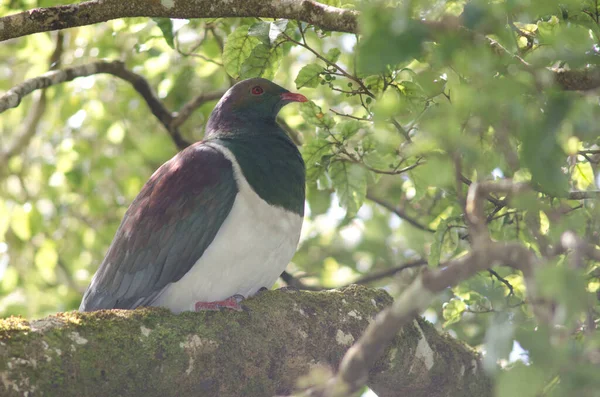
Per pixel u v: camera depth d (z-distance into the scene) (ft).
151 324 23.21
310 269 55.16
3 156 53.52
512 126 19.31
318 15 27.86
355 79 29.81
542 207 19.33
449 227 30.50
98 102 54.90
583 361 15.70
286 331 25.48
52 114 57.82
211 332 23.99
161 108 46.57
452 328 40.01
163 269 30.12
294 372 25.58
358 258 55.98
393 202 50.80
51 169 56.08
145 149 57.57
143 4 28.71
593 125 17.37
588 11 26.05
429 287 17.26
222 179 29.89
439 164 19.10
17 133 58.85
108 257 31.83
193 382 23.65
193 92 56.65
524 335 15.85
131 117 59.88
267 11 28.32
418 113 28.68
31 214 53.21
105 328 22.41
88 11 28.86
